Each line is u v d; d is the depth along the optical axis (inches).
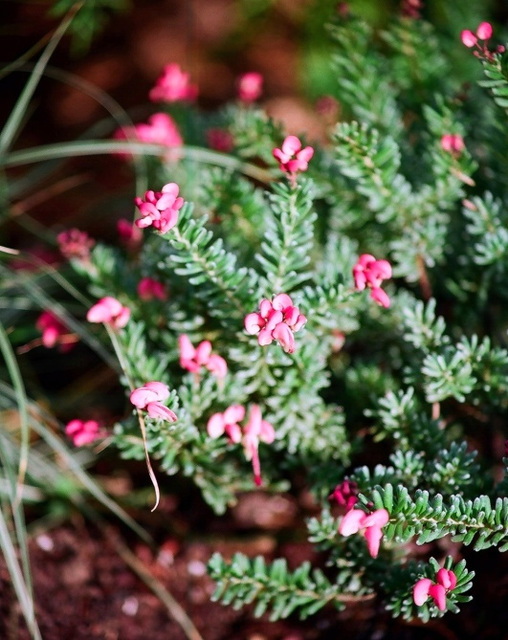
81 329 33.8
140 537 34.9
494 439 32.8
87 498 35.6
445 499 29.3
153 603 33.5
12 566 30.8
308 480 31.6
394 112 34.2
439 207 33.3
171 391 30.2
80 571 34.0
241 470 32.1
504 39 35.3
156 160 37.3
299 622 32.8
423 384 31.0
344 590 30.2
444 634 31.6
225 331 31.1
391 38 34.5
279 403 30.8
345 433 31.6
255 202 32.7
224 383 30.4
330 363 33.3
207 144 37.9
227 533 34.8
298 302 29.5
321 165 33.2
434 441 30.4
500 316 33.7
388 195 31.6
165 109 37.7
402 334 32.6
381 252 34.3
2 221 40.3
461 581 27.8
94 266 33.1
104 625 33.0
